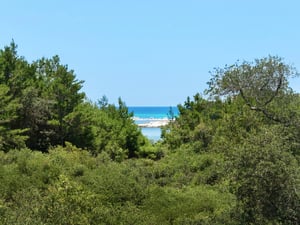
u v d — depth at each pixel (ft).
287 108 62.08
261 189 43.83
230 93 70.38
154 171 90.58
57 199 45.75
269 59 68.74
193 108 137.90
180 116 140.46
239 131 59.93
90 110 152.76
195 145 112.16
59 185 48.47
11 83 123.44
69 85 139.03
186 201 63.26
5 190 58.59
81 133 137.59
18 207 51.47
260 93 68.74
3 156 78.79
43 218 44.14
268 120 64.18
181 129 136.05
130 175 78.59
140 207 60.80
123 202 61.67
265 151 43.93
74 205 46.14
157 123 440.86
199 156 96.02
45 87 140.26
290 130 53.83
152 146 161.99
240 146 46.44
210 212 58.54
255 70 68.90
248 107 70.13
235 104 106.22
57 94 135.44
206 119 124.77
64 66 141.18
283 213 43.75
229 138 65.05
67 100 136.67
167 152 140.67
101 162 92.94
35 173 68.13
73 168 74.95
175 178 86.02
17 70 128.16
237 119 66.64
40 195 56.95
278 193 43.60
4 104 112.78
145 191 66.08
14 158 79.00
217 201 62.85
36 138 132.26
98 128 145.38
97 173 73.46
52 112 134.00
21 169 70.95
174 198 64.75
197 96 138.21
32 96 126.72
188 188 75.15
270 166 42.93
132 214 55.67
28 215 44.55
